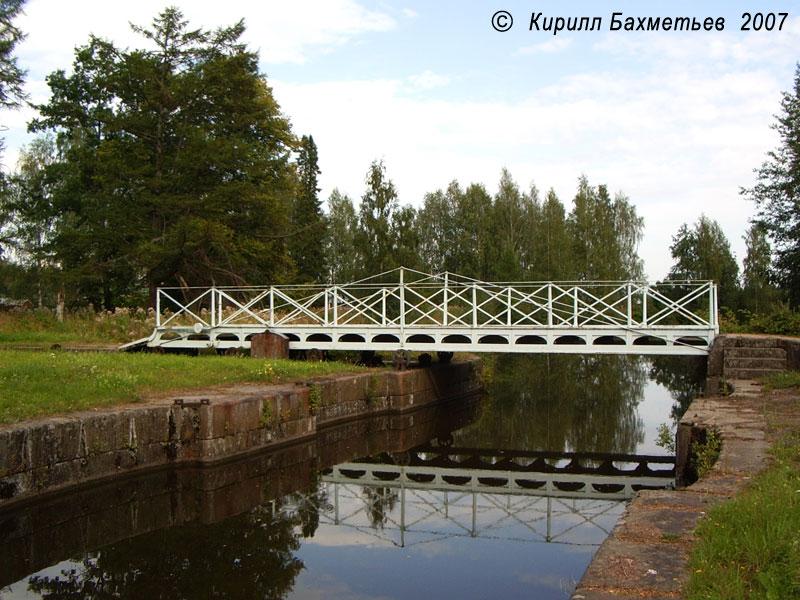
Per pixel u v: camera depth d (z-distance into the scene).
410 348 19.39
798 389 12.52
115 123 27.67
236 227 29.34
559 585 7.16
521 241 51.97
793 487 5.84
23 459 9.25
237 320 23.88
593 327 17.94
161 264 27.59
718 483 6.62
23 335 22.67
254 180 30.16
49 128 29.80
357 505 10.82
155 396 12.88
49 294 42.00
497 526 9.57
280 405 13.72
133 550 8.47
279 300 31.88
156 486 11.39
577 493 11.80
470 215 51.22
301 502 10.95
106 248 27.97
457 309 30.00
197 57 28.92
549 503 10.95
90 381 12.45
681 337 18.00
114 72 27.91
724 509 5.37
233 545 8.66
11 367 12.67
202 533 9.18
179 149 28.39
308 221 42.84
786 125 28.78
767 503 5.32
